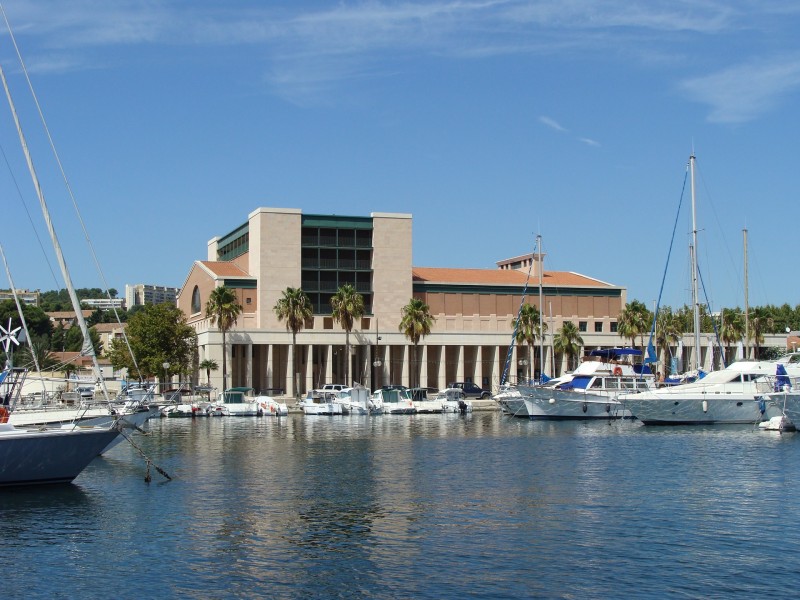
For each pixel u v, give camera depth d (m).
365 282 138.88
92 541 31.84
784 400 70.69
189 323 148.62
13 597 25.81
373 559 29.39
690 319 145.88
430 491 41.75
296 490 42.09
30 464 40.91
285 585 26.75
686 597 25.45
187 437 70.38
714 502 38.50
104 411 54.62
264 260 133.00
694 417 77.44
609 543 31.27
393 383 143.38
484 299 145.75
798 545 30.88
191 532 33.19
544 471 48.22
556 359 146.88
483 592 25.97
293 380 132.88
